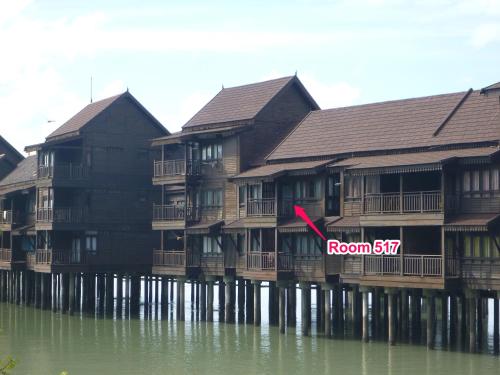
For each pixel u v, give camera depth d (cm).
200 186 7031
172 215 7094
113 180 7750
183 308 6831
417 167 5172
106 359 5231
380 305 6122
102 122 7750
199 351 5422
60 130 8062
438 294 5534
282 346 5509
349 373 4688
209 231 6638
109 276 7706
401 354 5138
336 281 5772
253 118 6744
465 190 5162
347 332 6072
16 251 8331
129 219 7775
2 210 8694
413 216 5216
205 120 7150
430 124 5741
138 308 7794
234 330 6241
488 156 4988
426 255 5138
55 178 7538
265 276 6053
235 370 4859
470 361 4912
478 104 5650
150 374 4809
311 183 6019
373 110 6275
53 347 5650
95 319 7006
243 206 6612
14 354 5409
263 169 6297
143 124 7912
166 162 7162
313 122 6612
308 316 5966
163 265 7025
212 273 6738
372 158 5731
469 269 5091
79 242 7631
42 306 7744
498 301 5566
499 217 4950
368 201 5491
